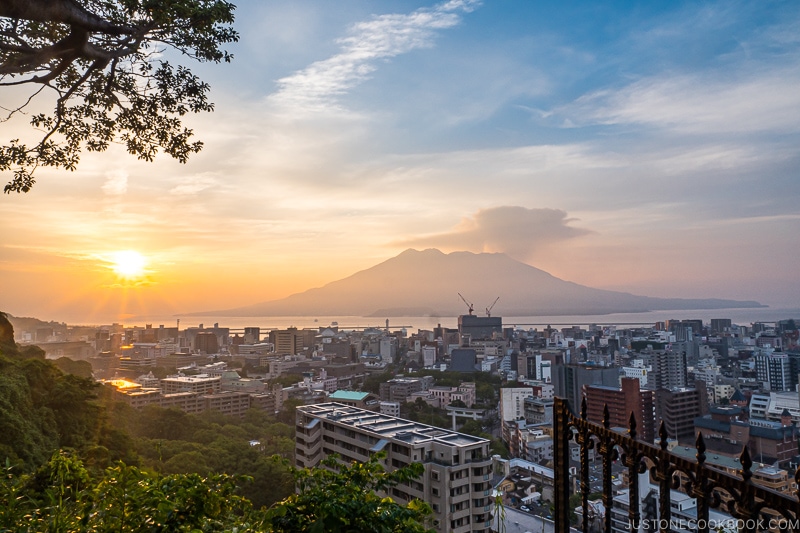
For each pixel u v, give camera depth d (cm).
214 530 540
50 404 3344
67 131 977
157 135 1034
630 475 370
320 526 463
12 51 789
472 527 3509
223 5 895
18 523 518
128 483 538
